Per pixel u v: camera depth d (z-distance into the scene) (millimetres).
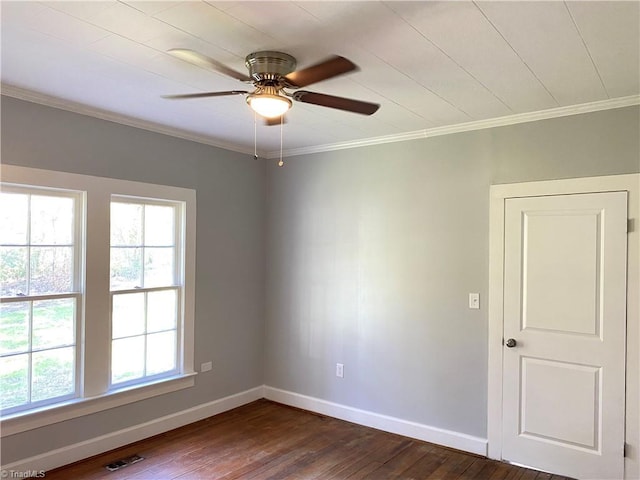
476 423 3355
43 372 3002
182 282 3826
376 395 3846
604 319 2895
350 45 2092
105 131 3281
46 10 1803
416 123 3408
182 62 2334
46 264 3023
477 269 3369
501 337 3254
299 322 4359
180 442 3486
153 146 3596
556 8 1745
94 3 1746
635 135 2809
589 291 2941
